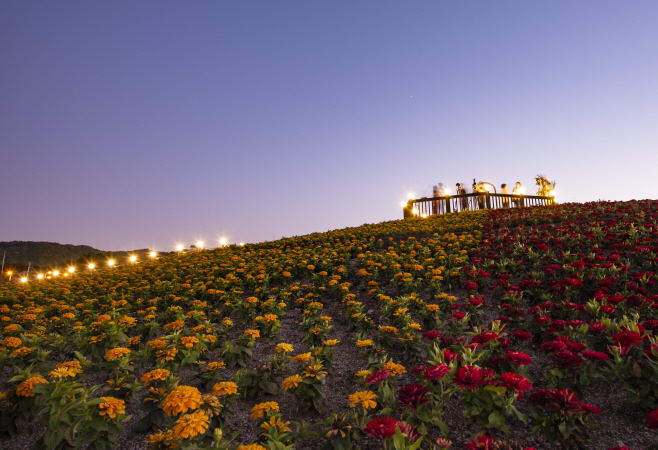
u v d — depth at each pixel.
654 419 2.62
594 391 4.26
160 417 3.76
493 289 7.50
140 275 15.07
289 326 7.68
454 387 3.41
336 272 10.92
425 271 9.44
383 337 5.58
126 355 4.66
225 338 6.69
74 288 14.36
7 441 3.83
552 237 10.93
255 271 11.84
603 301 5.13
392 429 2.44
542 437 3.53
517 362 3.56
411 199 28.80
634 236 10.26
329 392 4.83
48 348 5.94
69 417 3.15
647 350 3.80
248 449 2.53
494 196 26.59
